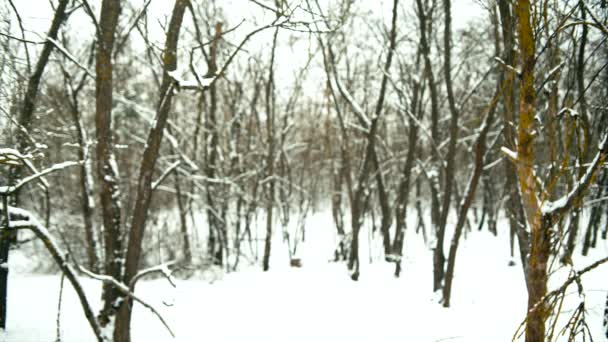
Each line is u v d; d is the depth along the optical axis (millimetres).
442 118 16156
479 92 14539
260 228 21281
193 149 15609
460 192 22375
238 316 8102
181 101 17328
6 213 4055
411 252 15602
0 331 6461
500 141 14180
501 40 8781
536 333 3436
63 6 6637
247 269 14375
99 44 5402
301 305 8875
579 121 3596
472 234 18422
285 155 17469
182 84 5312
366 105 16141
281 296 9516
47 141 7996
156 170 16406
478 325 7227
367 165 11469
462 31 12641
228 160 16531
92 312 4520
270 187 14109
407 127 15867
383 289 10148
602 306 6770
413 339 6879
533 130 3543
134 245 5410
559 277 7520
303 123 22703
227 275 12219
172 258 14828
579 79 5793
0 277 6512
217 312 8273
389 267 12727
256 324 7707
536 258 3551
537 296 3531
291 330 7414
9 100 6098
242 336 7109
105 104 5551
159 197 18406
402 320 7855
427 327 7379
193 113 18062
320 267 13203
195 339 6891
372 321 7852
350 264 11594
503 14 6027
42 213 13320
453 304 8648
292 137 21250
